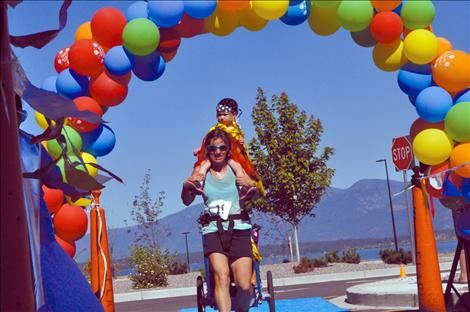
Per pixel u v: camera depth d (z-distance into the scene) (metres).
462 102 8.18
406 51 8.41
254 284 8.08
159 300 22.83
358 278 25.97
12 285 3.46
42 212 4.70
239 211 7.53
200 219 7.59
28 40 4.25
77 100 8.21
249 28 8.63
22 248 3.50
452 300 10.29
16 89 3.96
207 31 8.54
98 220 8.10
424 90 8.49
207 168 7.57
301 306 14.05
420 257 8.59
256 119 33.66
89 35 8.63
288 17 8.41
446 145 8.30
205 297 8.24
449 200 8.55
